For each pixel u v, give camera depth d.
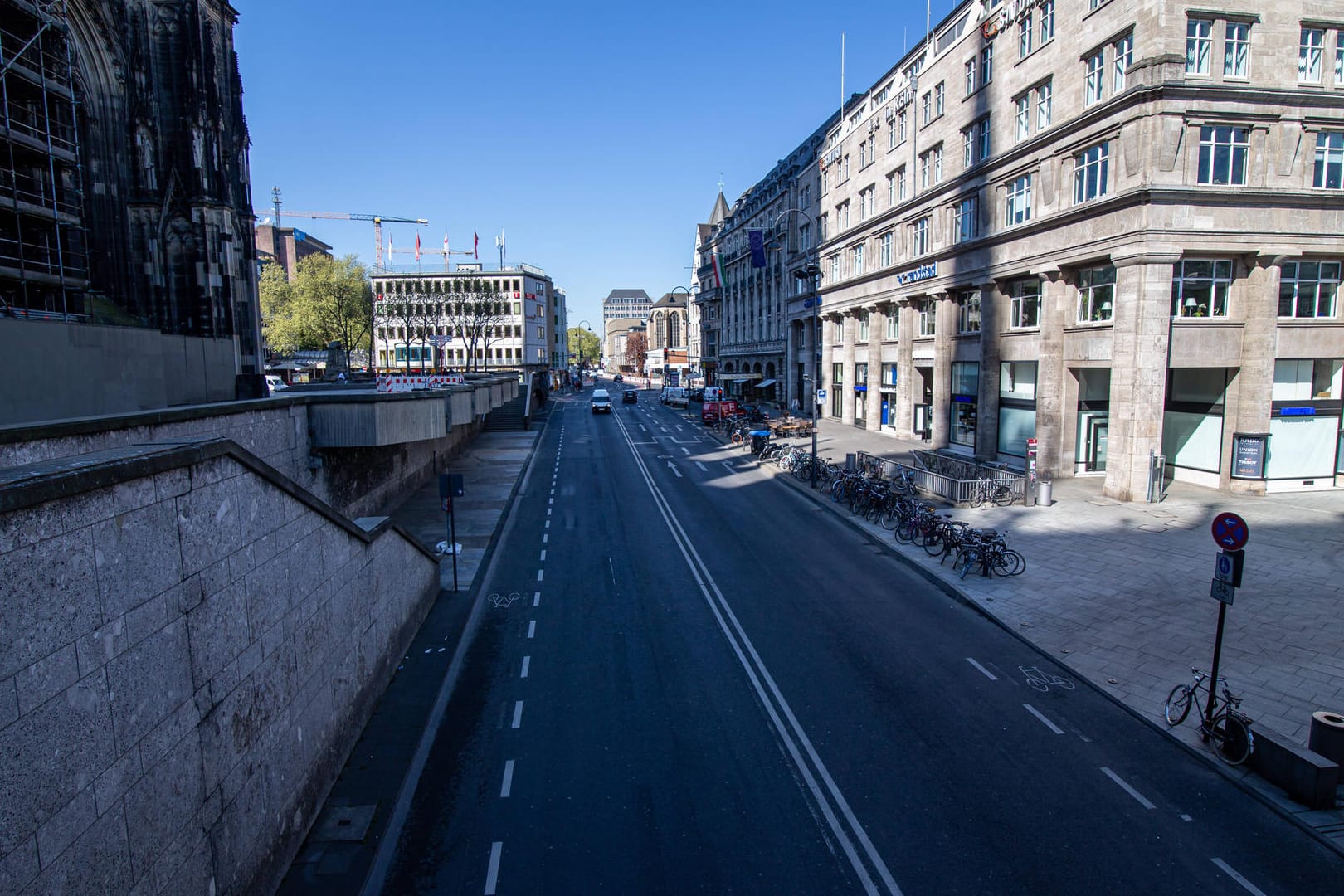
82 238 25.34
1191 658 12.30
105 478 4.98
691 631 14.23
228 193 28.83
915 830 8.28
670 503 26.67
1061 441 27.55
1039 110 27.75
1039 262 27.39
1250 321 23.52
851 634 13.99
